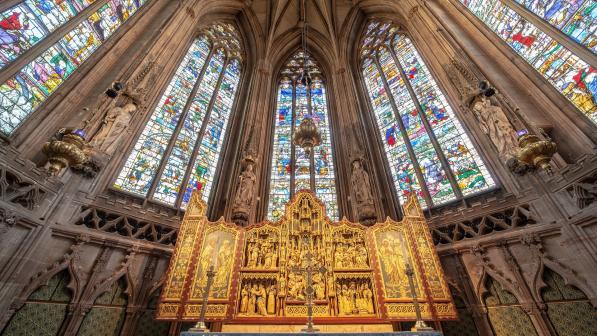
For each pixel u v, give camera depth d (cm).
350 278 654
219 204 1114
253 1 1853
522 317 633
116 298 716
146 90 991
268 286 644
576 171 614
